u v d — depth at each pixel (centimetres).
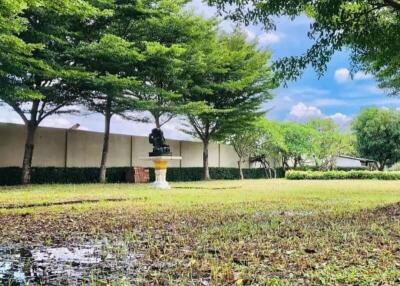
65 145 1995
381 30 677
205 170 2545
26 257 379
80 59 1723
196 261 353
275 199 1001
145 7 1822
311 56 695
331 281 291
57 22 1612
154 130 1583
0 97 1470
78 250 410
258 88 2406
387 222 565
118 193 1192
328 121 3494
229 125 2477
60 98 1742
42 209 774
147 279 303
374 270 319
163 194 1165
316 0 657
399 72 1265
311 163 3503
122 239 467
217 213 704
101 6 1694
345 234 475
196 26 2027
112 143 2208
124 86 1731
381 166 4266
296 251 391
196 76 2248
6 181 1720
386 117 4162
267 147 3100
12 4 1086
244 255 376
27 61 1421
